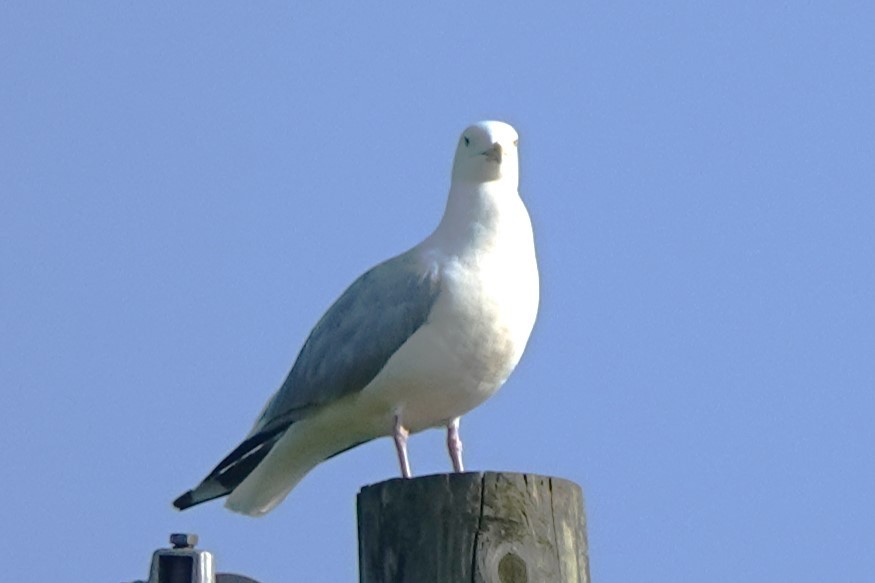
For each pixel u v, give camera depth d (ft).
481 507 30.86
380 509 31.37
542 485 31.19
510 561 30.68
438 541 30.83
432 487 31.04
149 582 34.14
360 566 31.96
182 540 34.55
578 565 31.32
